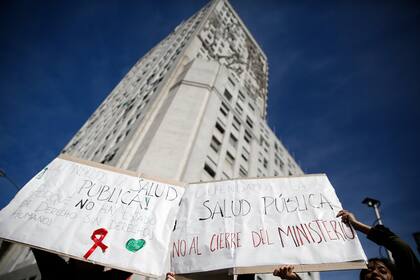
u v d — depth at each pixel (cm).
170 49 3278
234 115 2122
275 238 302
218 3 3834
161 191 354
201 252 301
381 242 245
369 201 1139
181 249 309
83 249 277
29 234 277
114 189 343
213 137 1664
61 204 312
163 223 317
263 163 2203
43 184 327
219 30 3403
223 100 2064
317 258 274
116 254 279
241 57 3528
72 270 264
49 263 260
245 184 373
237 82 2592
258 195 356
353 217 294
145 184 357
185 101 1752
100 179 350
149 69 3353
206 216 339
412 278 201
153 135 1439
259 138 2398
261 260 282
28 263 1488
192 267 289
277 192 356
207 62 2338
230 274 277
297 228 308
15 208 296
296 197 346
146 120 1691
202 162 1388
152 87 2378
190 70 2128
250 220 326
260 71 3931
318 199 338
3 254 1670
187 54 2478
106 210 318
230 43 3484
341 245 280
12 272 1523
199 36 2853
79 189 332
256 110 2728
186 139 1439
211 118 1742
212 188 373
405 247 221
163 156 1308
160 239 300
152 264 278
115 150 1717
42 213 298
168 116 1591
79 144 3162
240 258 286
